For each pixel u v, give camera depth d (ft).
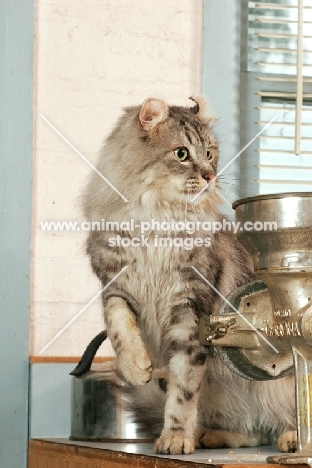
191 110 6.08
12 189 7.00
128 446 5.09
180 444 4.50
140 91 7.50
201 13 7.65
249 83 7.83
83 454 5.06
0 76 7.06
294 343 3.85
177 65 7.59
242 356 4.36
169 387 5.07
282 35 7.88
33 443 6.56
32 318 7.04
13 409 6.81
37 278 7.09
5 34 7.10
